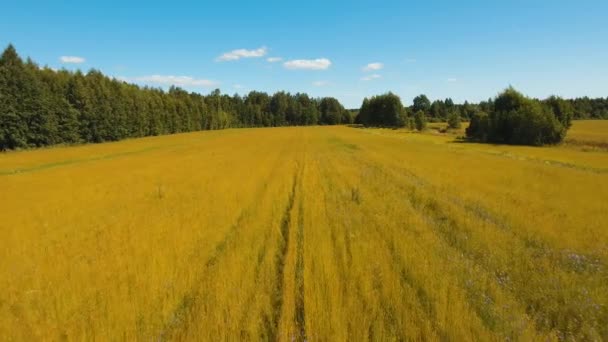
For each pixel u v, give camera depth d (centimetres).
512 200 1630
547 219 1295
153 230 1221
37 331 632
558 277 799
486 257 922
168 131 11719
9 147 6288
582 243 1048
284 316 647
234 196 1789
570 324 620
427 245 1013
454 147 5159
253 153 4484
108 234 1202
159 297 738
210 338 595
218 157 4047
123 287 765
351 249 971
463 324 614
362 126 14250
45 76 7475
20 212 1602
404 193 1809
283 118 18700
